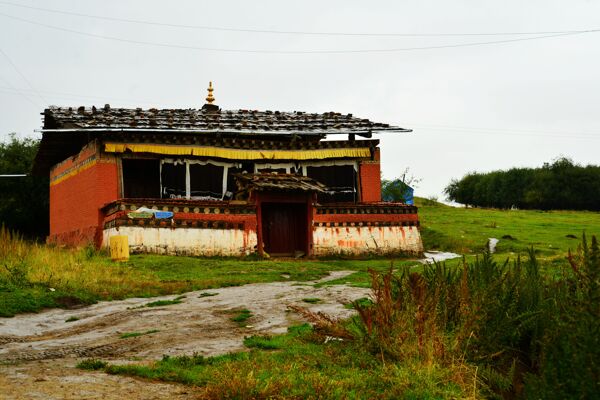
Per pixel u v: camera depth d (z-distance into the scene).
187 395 8.11
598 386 6.81
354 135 36.72
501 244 36.19
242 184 32.47
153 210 28.62
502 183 85.81
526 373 8.28
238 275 23.27
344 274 24.33
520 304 10.33
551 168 82.75
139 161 33.62
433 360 8.74
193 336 12.55
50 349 11.60
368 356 9.45
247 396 7.86
